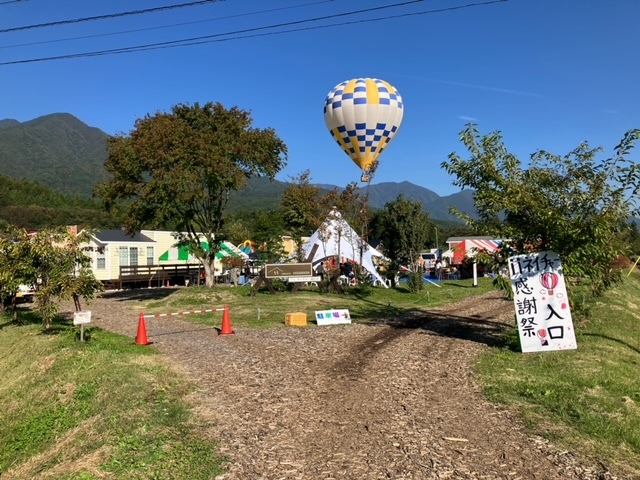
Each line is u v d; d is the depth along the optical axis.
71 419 7.06
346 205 25.55
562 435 5.51
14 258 12.78
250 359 9.35
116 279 31.61
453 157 10.77
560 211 9.70
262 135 23.53
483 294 21.20
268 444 5.37
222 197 23.97
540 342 9.60
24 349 12.16
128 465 4.87
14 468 6.12
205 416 6.27
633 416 6.14
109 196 22.64
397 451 5.15
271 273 20.86
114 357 9.69
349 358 9.36
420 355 9.48
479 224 10.45
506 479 4.55
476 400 6.75
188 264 36.12
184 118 23.20
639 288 24.95
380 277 25.38
